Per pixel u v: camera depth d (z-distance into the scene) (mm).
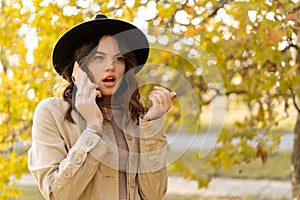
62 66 2805
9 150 5559
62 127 2680
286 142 9758
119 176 2697
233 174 11289
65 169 2537
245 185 10531
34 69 5070
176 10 4945
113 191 2650
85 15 4879
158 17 4914
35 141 2678
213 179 11000
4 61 5230
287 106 5676
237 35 4812
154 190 2752
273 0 4789
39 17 4824
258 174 11109
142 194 2766
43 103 2729
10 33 4984
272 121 5676
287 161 10953
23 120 5215
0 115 5273
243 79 5359
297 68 5395
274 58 4859
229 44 4918
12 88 5125
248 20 4707
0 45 5004
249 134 5566
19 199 8688
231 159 5539
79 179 2553
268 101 5676
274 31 4711
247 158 5695
